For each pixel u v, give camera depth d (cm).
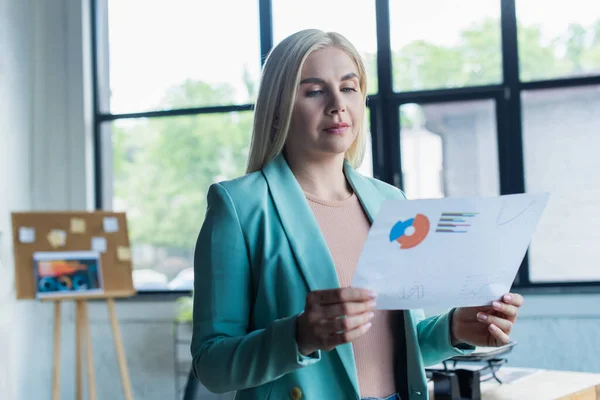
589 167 422
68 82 486
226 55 477
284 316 119
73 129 485
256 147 132
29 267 409
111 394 468
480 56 437
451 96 439
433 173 442
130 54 489
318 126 125
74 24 487
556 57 427
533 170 429
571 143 424
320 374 119
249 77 474
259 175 129
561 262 423
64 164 485
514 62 430
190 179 479
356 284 111
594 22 422
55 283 412
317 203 130
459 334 130
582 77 421
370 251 109
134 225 484
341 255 127
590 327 408
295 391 118
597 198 420
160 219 481
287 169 130
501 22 433
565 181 425
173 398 459
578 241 421
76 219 428
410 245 110
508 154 431
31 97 482
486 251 114
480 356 195
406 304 114
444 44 441
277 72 128
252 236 122
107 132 491
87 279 420
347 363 118
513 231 114
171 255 478
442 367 198
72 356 476
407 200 108
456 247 112
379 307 114
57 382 412
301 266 120
